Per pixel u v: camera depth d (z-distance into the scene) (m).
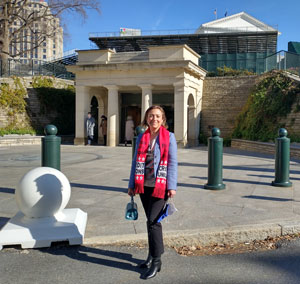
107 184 7.45
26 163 11.09
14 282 3.16
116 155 13.99
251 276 3.28
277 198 6.11
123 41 34.66
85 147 18.36
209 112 21.52
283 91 16.58
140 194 3.50
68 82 25.22
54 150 5.32
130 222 4.69
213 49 34.81
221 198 6.10
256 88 19.25
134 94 22.23
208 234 4.13
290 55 18.41
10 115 21.00
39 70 24.81
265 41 32.69
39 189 4.06
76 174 8.81
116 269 3.42
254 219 4.74
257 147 15.77
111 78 18.73
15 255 3.77
